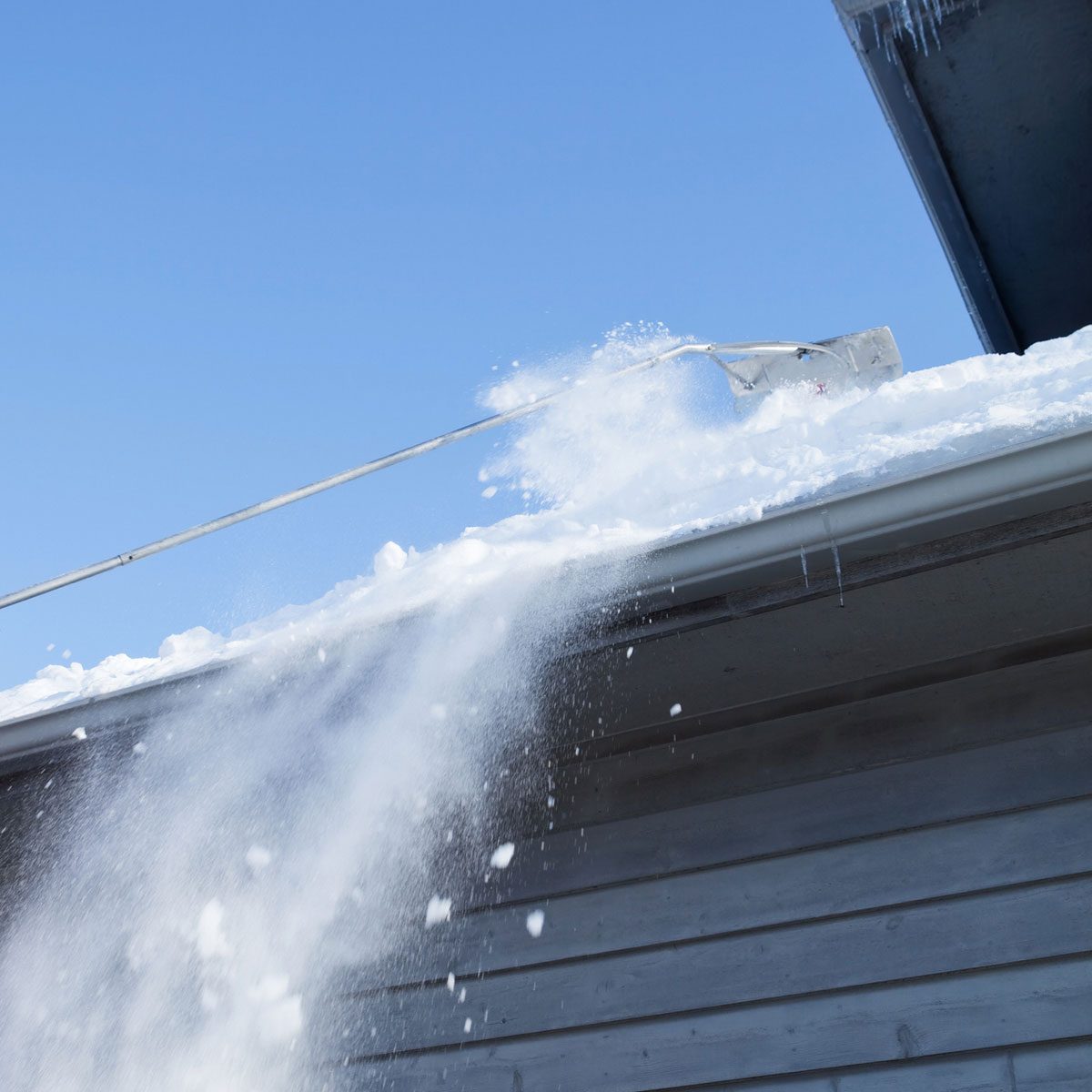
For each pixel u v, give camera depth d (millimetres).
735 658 2586
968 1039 2375
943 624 2533
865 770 2695
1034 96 4559
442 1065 2811
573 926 2830
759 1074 2514
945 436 2244
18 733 2771
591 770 2980
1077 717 2551
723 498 2582
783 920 2633
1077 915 2395
